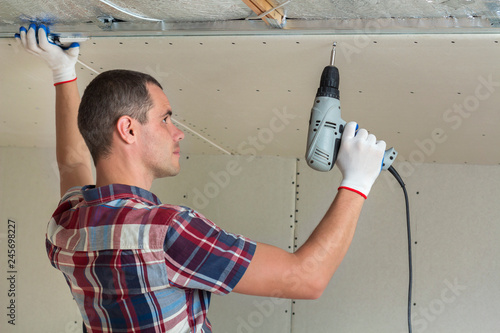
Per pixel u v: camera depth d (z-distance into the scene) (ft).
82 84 5.25
